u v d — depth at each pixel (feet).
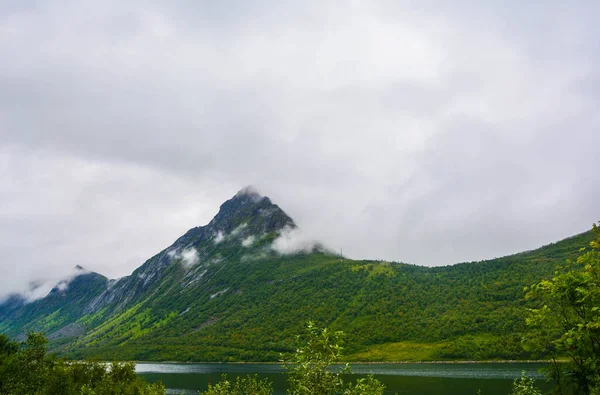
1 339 197.77
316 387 51.13
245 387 95.86
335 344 53.36
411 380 460.55
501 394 338.95
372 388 57.52
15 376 138.41
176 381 532.73
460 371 554.46
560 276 65.46
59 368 163.02
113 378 219.20
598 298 60.18
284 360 55.88
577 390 61.87
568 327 63.82
